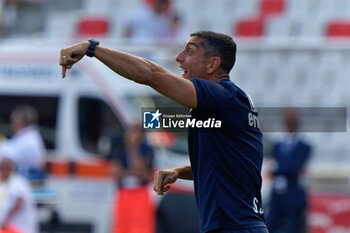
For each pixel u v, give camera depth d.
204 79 14.35
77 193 35.53
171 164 33.69
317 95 37.66
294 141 33.75
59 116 36.41
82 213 35.38
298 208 33.69
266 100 37.94
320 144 38.44
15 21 54.06
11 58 37.41
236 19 50.00
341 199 35.25
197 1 51.50
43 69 36.94
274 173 33.88
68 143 36.06
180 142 34.19
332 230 35.03
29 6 55.31
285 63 38.22
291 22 47.47
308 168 36.28
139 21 40.88
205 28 50.16
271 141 36.16
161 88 13.59
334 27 44.19
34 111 36.81
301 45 38.12
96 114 35.69
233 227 14.66
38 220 35.47
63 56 13.40
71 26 49.25
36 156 35.22
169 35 40.91
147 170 33.34
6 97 37.25
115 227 33.56
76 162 35.72
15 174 32.59
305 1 49.28
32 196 35.06
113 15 51.75
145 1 48.06
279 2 50.12
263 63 38.34
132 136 33.56
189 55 15.05
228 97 14.34
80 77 36.25
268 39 40.22
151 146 33.62
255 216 14.96
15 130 35.53
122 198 33.41
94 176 35.28
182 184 32.91
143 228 33.06
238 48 38.56
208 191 14.75
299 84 37.94
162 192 15.95
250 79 38.38
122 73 13.47
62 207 35.66
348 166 37.38
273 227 33.84
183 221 32.62
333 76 37.91
